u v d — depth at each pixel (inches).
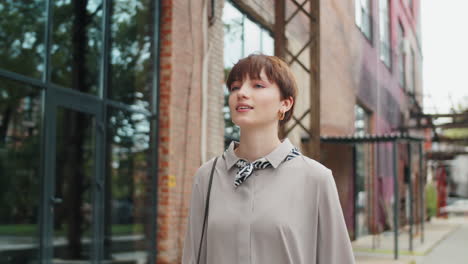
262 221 56.4
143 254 259.8
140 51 263.9
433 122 979.3
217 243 58.3
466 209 1812.3
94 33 232.2
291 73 60.6
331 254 58.7
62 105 207.8
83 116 221.5
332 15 557.9
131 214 252.7
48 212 196.2
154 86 270.5
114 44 245.8
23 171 187.3
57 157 204.2
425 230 831.1
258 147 59.6
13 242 181.8
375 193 685.9
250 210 57.3
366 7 732.0
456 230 845.8
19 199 184.5
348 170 584.1
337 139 464.4
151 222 262.8
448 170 1754.4
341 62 589.9
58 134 205.5
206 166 64.1
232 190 59.4
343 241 59.2
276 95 58.7
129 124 252.2
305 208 58.2
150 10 273.9
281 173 58.7
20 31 188.9
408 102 1021.2
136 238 255.1
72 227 211.5
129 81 255.3
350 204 585.9
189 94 284.5
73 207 213.0
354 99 641.6
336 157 544.1
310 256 58.1
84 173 220.4
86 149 222.4
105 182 234.5
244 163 59.9
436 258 457.1
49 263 196.5
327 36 535.5
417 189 1011.3
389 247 530.3
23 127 188.1
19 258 184.1
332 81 548.4
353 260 59.6
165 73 271.4
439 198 1267.2
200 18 299.6
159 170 267.3
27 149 189.5
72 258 210.5
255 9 365.7
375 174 690.2
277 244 56.1
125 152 249.0
